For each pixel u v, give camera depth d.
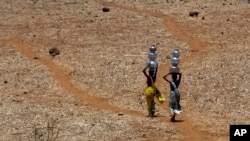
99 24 82.88
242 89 57.47
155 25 82.19
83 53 71.19
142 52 71.19
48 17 87.19
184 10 90.12
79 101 55.53
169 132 45.88
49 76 63.19
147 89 50.09
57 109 51.53
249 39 76.12
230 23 83.06
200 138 44.72
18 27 82.81
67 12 89.69
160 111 52.16
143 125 47.22
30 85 60.50
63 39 76.94
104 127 46.38
